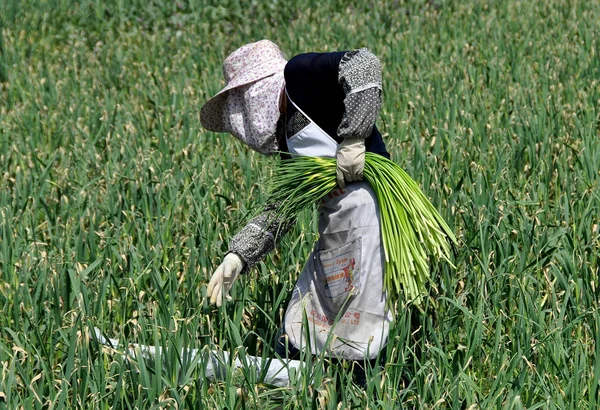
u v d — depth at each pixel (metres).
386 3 20.61
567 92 13.62
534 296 7.50
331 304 6.88
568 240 8.20
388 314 6.86
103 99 14.87
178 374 6.43
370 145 6.94
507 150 10.79
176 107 13.90
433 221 6.79
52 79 15.73
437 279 7.60
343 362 6.58
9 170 11.30
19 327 7.21
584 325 7.16
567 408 6.16
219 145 11.84
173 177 10.30
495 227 8.07
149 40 19.41
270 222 6.97
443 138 11.52
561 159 10.41
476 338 6.64
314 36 18.53
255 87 6.79
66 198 9.91
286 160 6.86
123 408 6.14
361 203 6.72
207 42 18.98
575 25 18.17
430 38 17.83
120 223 9.22
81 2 21.50
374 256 6.73
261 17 19.86
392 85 14.16
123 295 7.71
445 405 6.55
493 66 15.09
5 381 6.38
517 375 6.77
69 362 6.20
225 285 7.04
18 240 8.48
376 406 6.04
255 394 6.24
